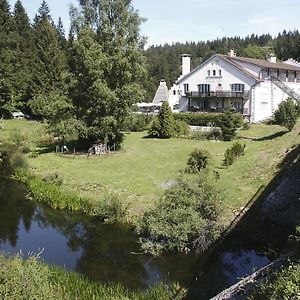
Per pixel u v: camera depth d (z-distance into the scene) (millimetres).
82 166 30688
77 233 19844
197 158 27531
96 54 34156
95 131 35219
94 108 35094
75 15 36375
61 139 41000
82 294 13328
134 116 36875
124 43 35344
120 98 35250
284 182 19812
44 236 19828
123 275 15414
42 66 67125
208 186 17750
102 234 19422
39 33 73750
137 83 36531
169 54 145750
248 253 15859
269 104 53562
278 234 16766
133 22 35844
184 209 17156
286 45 117875
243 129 44062
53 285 13508
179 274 15195
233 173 25078
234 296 11477
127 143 39812
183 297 13477
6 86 64000
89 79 35000
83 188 25250
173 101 67125
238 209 19234
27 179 28422
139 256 16891
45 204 24109
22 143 41031
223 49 140000
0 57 68750
